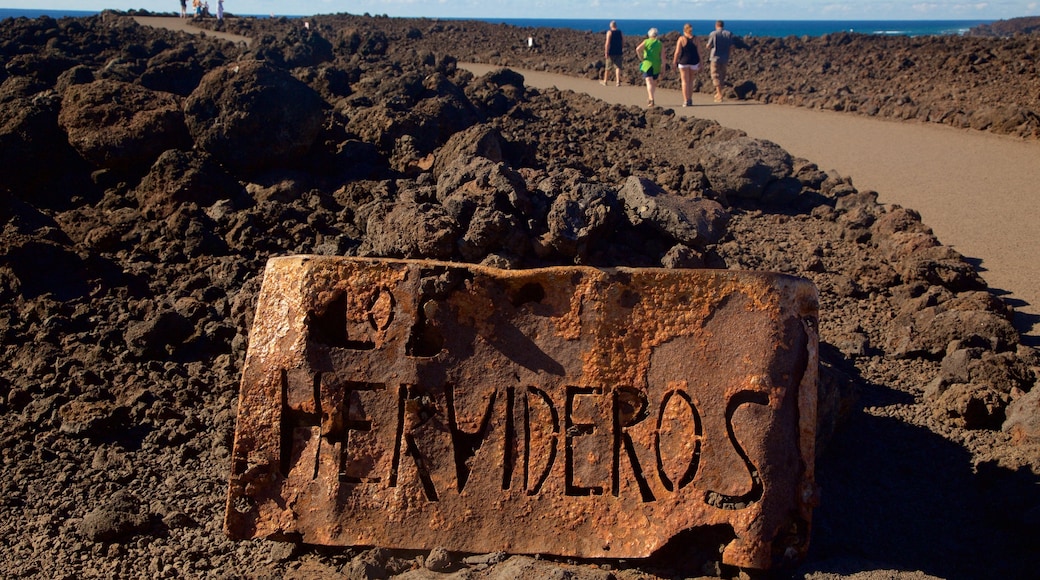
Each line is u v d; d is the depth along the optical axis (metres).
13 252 7.52
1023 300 8.74
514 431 4.25
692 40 19.84
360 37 23.44
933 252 9.52
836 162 14.66
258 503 4.23
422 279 4.26
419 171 10.76
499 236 5.99
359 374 4.27
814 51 31.22
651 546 4.10
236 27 35.25
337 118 12.90
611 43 23.69
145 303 7.36
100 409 5.86
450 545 4.16
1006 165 14.38
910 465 5.52
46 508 4.98
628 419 4.23
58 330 6.90
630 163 12.79
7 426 5.78
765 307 4.20
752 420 4.14
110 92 10.21
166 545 4.58
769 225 11.10
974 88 21.77
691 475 4.14
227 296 7.54
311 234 8.83
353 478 4.23
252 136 9.95
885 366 7.13
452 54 31.84
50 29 19.53
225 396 6.17
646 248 6.40
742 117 18.66
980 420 5.98
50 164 9.82
